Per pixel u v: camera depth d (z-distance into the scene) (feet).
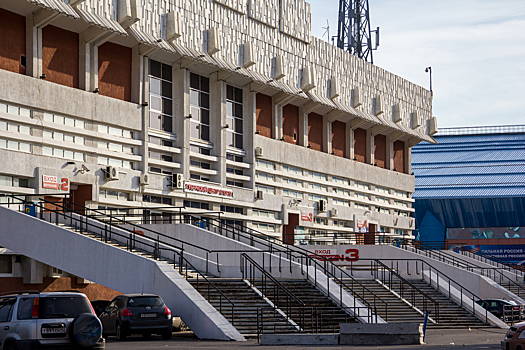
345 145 198.70
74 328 51.70
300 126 179.83
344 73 187.42
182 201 140.97
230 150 155.12
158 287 84.33
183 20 136.36
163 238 115.03
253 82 159.63
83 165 120.78
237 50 150.30
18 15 115.03
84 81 123.65
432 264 147.02
